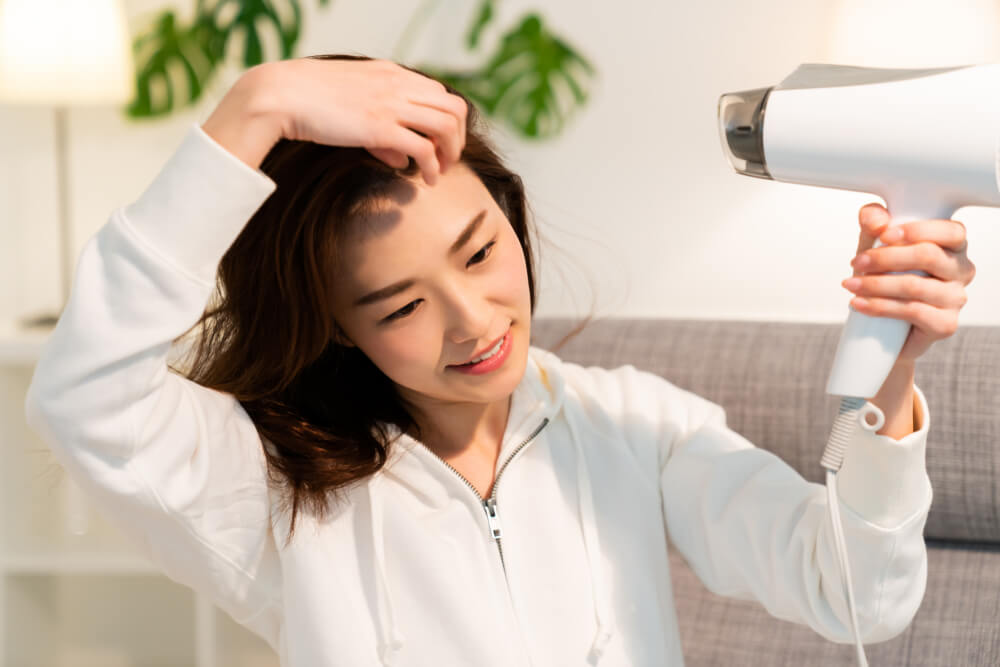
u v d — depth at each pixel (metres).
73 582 2.29
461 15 2.11
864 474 0.84
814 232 1.92
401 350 0.92
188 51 2.18
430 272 0.88
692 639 1.37
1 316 2.33
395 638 0.95
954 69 0.74
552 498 1.06
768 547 0.99
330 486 0.98
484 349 0.91
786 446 1.36
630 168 2.02
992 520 1.27
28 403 0.80
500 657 0.97
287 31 2.12
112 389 0.78
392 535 1.00
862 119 0.75
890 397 0.81
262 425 0.99
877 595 0.88
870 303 0.74
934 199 0.75
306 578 0.96
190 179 0.77
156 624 2.29
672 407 1.16
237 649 2.03
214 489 0.89
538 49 2.01
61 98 2.04
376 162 0.88
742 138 0.81
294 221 0.91
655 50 1.98
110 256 0.78
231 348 1.02
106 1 2.06
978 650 1.22
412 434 1.05
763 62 1.94
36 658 2.18
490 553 1.02
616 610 1.02
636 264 2.03
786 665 1.31
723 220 1.98
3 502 2.06
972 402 1.27
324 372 1.03
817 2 1.90
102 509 0.86
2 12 2.04
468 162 1.02
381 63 0.83
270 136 0.78
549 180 2.06
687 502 1.08
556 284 2.07
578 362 1.48
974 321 1.81
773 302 1.96
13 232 2.32
